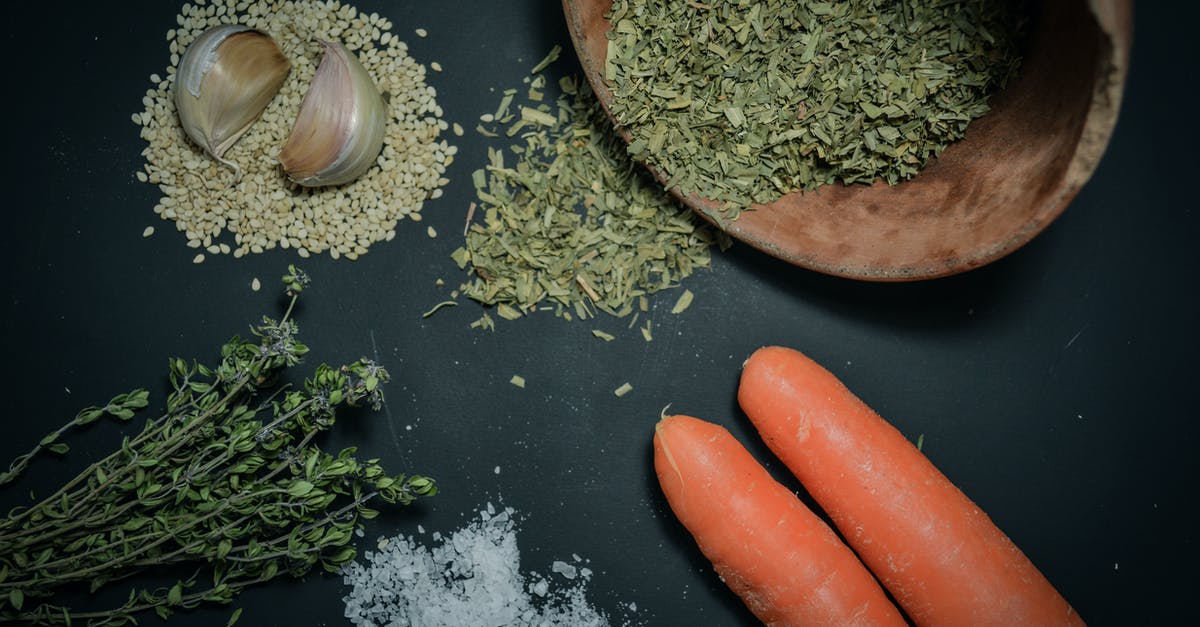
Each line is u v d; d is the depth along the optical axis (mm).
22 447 326
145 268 328
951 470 323
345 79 309
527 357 326
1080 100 263
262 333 326
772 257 323
